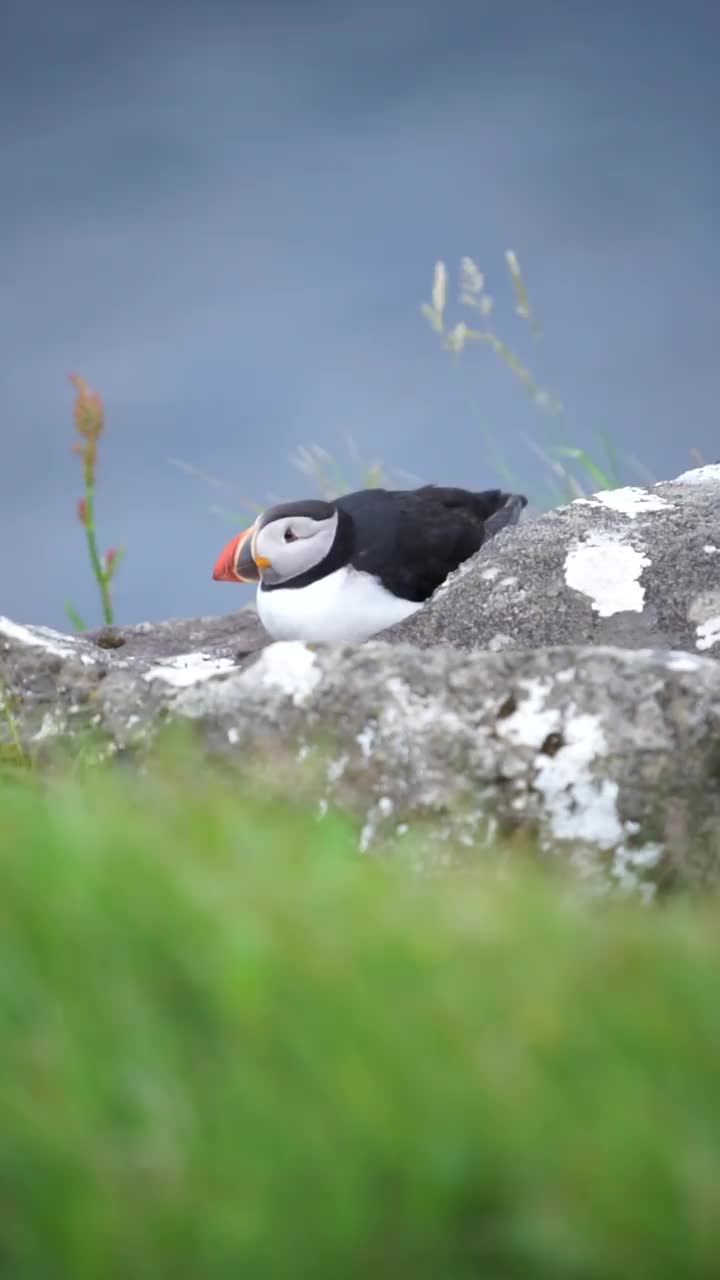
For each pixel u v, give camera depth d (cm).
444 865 832
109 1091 376
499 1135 361
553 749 830
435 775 835
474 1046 391
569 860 830
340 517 1275
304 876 524
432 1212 343
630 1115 368
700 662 856
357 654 859
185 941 432
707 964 458
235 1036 395
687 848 832
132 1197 347
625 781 827
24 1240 347
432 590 1279
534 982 429
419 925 471
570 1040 397
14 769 948
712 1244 337
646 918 642
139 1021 397
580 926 505
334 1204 341
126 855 485
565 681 839
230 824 601
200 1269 335
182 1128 363
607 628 1138
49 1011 401
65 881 454
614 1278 335
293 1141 355
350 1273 336
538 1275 336
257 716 865
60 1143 358
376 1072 375
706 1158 360
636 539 1191
